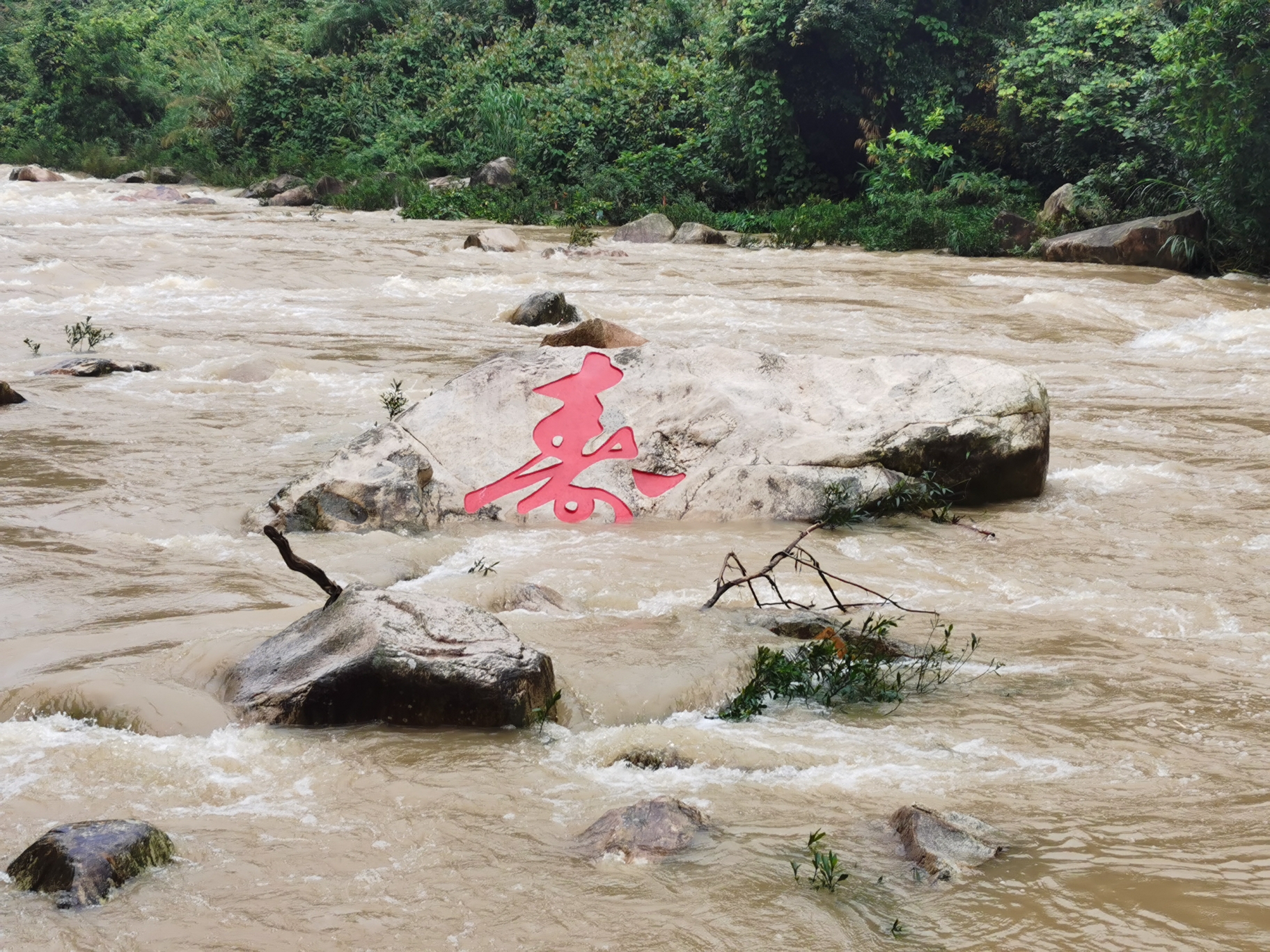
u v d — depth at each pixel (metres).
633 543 7.48
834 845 3.82
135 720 4.79
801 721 4.97
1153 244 21.75
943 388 8.60
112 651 5.41
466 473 8.03
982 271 21.19
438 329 15.09
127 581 6.53
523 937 3.31
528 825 3.97
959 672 5.48
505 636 5.07
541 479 8.09
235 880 3.58
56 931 3.27
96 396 11.16
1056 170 27.23
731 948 3.25
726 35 30.53
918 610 6.36
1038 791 4.24
